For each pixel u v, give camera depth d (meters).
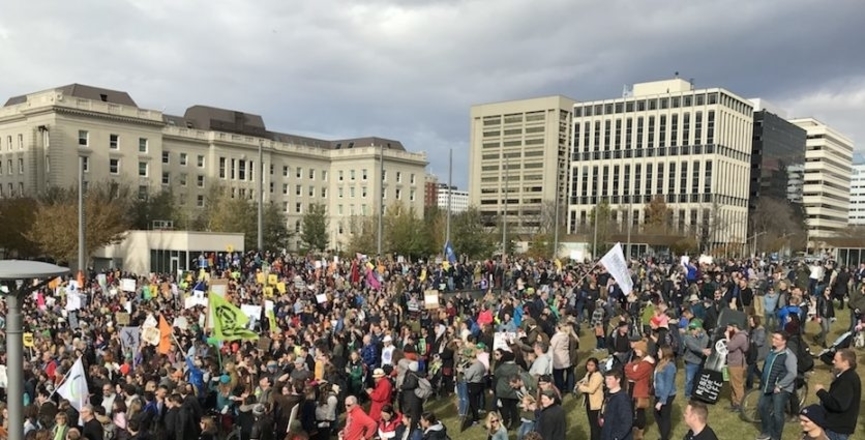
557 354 14.10
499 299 23.88
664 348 11.09
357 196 111.94
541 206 116.75
